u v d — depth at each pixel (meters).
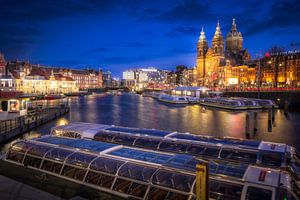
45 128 46.34
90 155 17.81
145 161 16.20
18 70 139.38
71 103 114.62
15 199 14.59
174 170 14.81
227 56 197.50
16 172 18.16
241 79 160.00
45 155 18.70
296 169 18.47
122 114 72.31
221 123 55.28
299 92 80.00
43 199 14.64
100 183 15.82
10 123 40.44
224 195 12.90
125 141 24.67
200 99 110.44
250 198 12.49
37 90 150.38
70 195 15.16
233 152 20.42
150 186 14.41
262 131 45.25
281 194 12.34
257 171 14.20
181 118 63.75
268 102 84.75
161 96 128.12
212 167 14.95
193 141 22.95
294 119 59.06
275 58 123.56
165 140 23.77
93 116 67.38
